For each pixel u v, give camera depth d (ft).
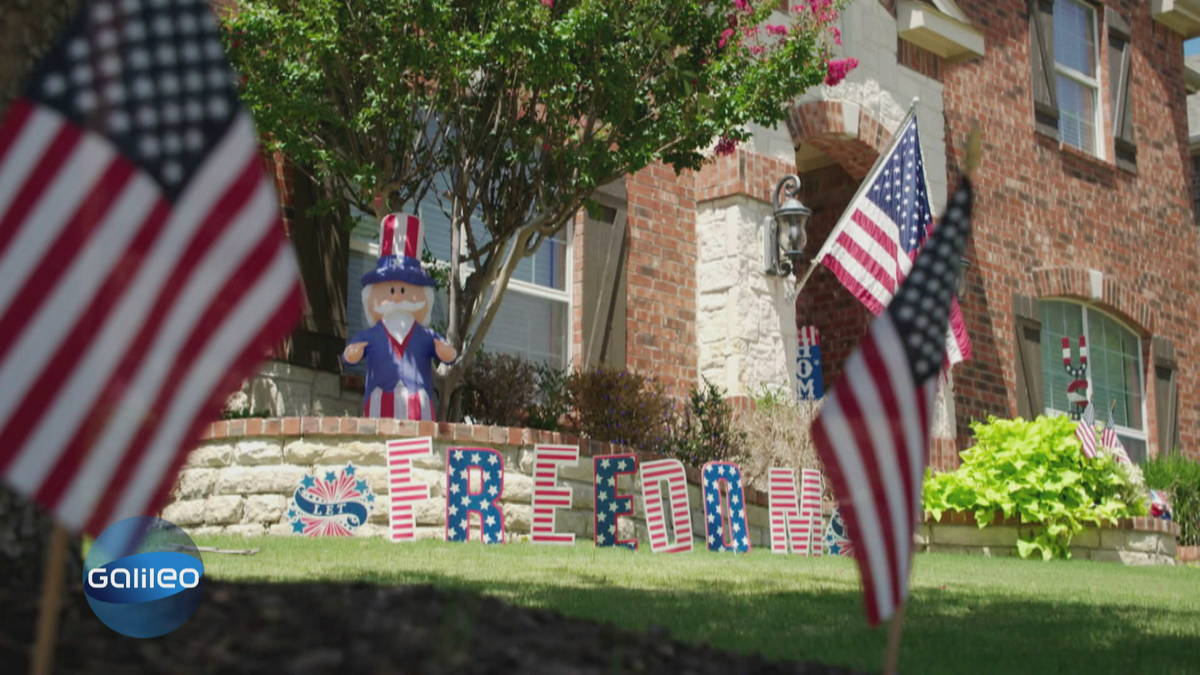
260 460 27.63
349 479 27.53
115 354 6.78
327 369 32.96
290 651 8.16
